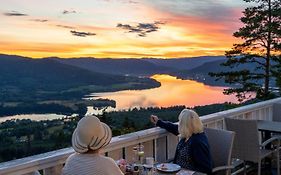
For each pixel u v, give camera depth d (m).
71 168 2.65
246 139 4.96
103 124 2.78
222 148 4.11
